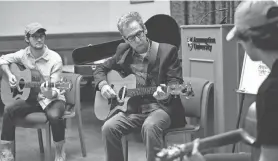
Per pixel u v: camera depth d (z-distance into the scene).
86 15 7.30
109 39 7.31
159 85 3.14
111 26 7.37
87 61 4.53
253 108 1.48
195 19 5.24
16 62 4.00
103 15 7.39
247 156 2.08
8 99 3.97
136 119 3.14
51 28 7.05
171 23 3.76
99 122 5.70
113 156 3.12
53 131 3.78
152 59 3.13
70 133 5.18
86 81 6.33
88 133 5.16
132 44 3.12
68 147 4.57
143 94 3.19
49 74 3.92
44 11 6.97
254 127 1.44
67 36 7.08
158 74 3.14
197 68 3.65
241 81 3.20
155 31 3.78
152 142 2.94
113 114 3.29
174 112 3.14
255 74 3.12
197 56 3.63
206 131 3.25
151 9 6.34
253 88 3.09
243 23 1.44
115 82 3.35
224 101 3.43
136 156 4.14
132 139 3.23
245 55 3.22
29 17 6.86
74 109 4.03
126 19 3.11
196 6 5.19
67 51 7.09
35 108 3.88
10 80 3.89
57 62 3.94
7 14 6.70
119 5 7.12
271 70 1.45
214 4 4.93
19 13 6.78
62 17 7.12
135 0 6.68
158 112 3.09
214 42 3.46
